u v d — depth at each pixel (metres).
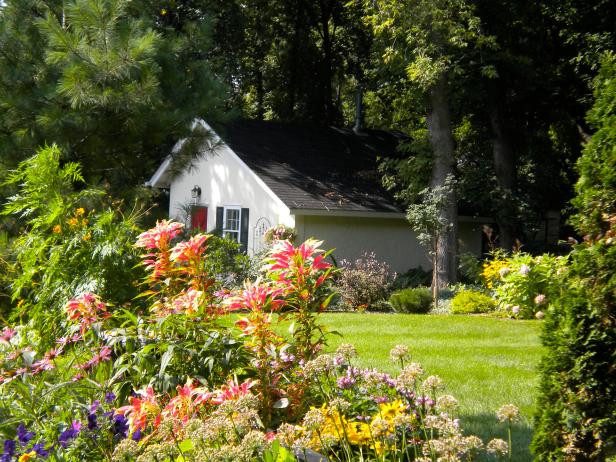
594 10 18.36
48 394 4.21
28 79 13.53
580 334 3.51
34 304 6.68
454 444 2.93
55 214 6.57
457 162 20.91
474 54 17.61
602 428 3.40
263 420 3.93
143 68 12.23
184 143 14.85
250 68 29.09
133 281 6.33
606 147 3.58
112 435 3.76
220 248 13.25
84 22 11.81
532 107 20.08
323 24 29.11
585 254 3.56
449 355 8.66
